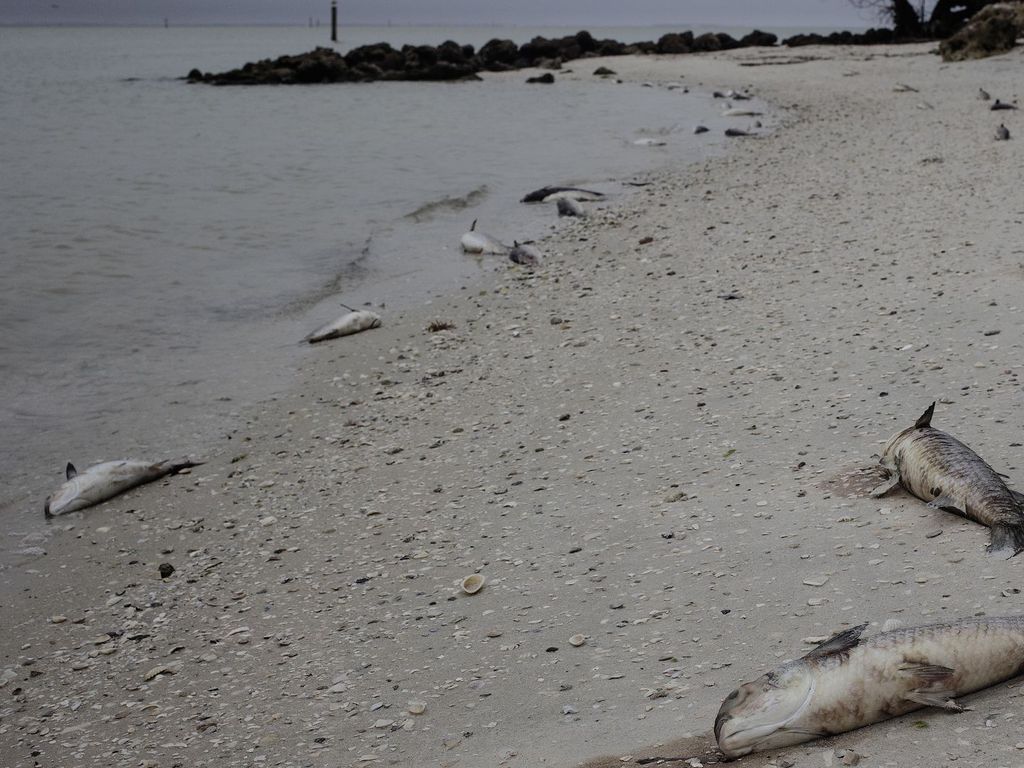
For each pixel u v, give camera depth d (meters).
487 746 4.60
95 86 55.22
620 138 31.22
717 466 7.42
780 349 9.84
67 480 8.89
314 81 57.41
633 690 4.76
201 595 7.06
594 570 6.21
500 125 35.94
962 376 8.13
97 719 5.73
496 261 16.28
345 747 4.92
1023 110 27.73
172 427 10.25
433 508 7.78
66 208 20.81
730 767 3.79
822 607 5.06
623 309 12.41
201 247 17.70
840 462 6.97
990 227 13.51
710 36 72.38
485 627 5.82
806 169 21.36
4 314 13.62
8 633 6.88
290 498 8.49
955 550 5.29
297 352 12.38
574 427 8.91
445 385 10.71
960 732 3.62
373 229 19.11
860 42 68.56
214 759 5.07
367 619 6.28
